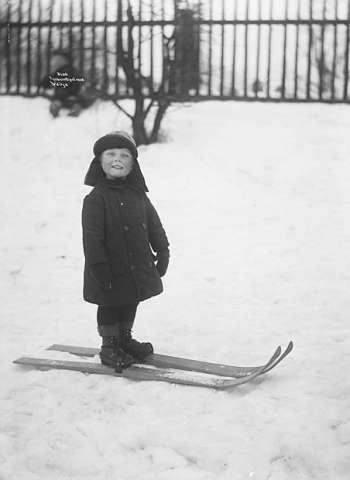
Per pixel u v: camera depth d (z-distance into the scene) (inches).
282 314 215.8
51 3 502.3
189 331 205.8
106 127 440.1
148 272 173.6
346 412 148.4
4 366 182.9
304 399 154.9
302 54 653.3
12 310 226.7
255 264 258.8
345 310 215.9
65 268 263.7
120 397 159.3
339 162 368.8
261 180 349.1
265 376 169.5
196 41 477.1
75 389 165.0
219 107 474.3
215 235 288.4
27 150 410.6
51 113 460.4
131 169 177.9
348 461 129.3
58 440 140.1
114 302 170.2
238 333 202.7
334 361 178.1
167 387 163.8
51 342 200.7
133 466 130.3
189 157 380.2
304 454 131.4
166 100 403.5
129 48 407.8
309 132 414.9
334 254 264.8
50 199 336.8
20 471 130.0
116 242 170.7
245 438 138.4
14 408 155.9
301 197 327.6
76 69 483.8
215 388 161.9
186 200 326.3
